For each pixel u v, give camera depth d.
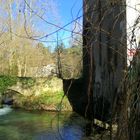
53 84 31.84
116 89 4.01
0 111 29.75
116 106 3.85
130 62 3.82
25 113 28.52
